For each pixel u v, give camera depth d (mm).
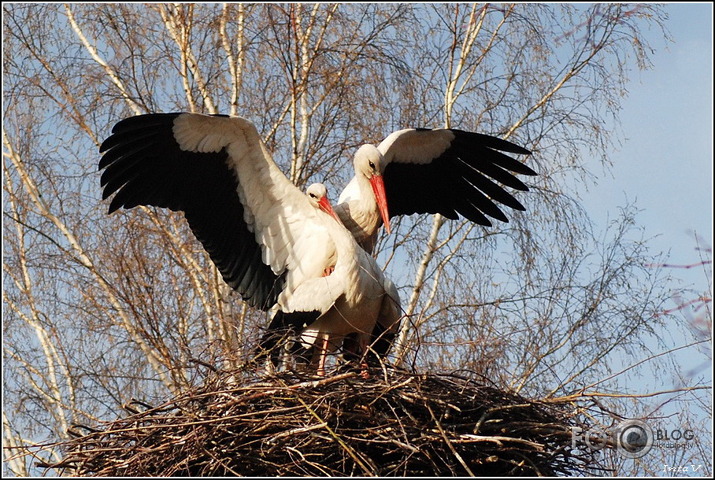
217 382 12844
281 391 12438
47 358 18203
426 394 12281
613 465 13008
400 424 11852
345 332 14172
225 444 12383
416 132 15461
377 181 14930
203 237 14484
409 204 16000
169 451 12438
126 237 17562
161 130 14008
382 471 12156
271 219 14273
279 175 14148
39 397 17750
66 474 13562
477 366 15984
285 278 14258
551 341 17031
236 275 14492
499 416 12445
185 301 17625
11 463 17422
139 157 14141
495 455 12141
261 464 12344
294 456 12320
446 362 16297
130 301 16922
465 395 12438
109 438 12781
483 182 15742
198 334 17016
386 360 12906
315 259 14125
